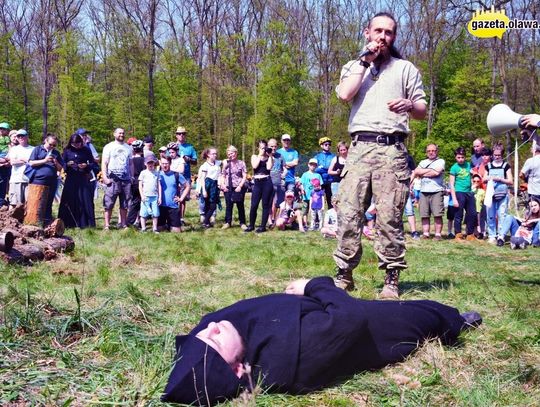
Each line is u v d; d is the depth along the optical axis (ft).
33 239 24.89
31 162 34.94
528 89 131.85
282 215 45.01
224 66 144.56
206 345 9.61
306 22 161.17
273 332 9.95
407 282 20.58
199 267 23.47
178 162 45.98
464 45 141.08
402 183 17.44
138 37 147.02
